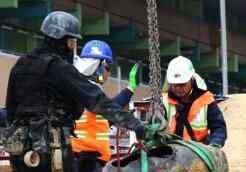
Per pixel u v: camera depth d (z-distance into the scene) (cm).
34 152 731
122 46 4994
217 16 6062
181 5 5616
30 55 764
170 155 745
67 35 768
